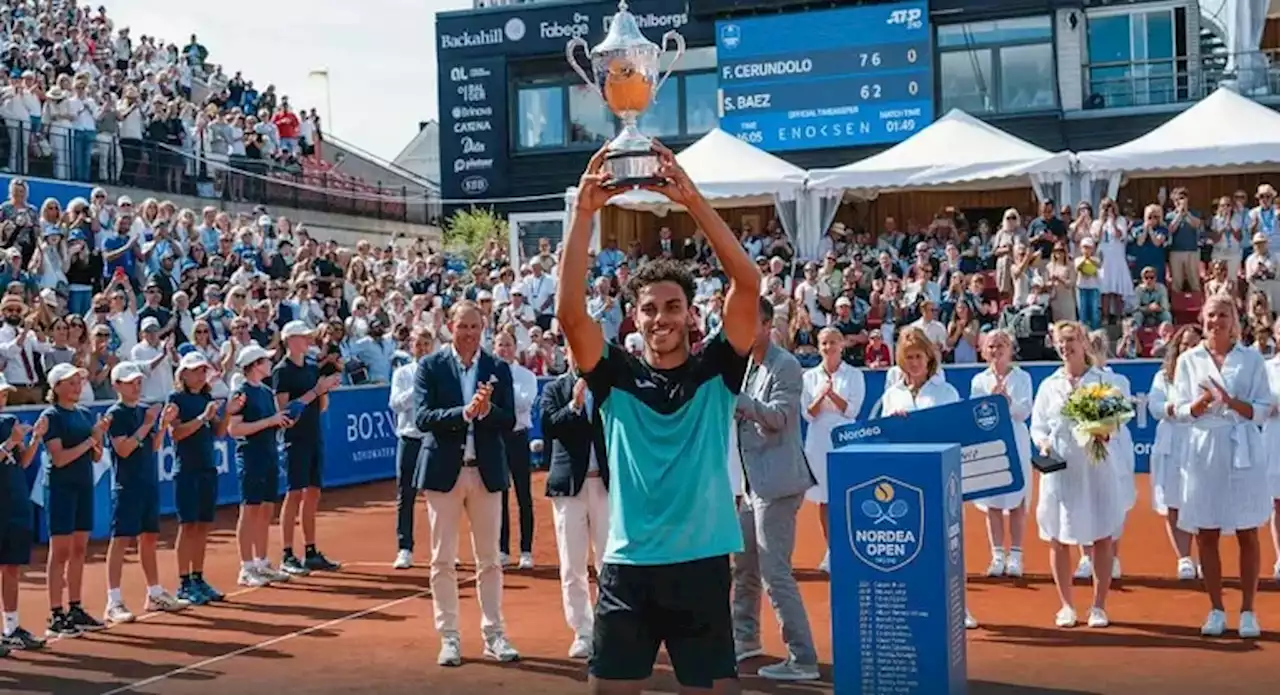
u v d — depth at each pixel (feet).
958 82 91.97
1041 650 27.63
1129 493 31.40
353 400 62.49
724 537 15.16
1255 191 83.30
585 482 28.07
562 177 100.99
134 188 79.36
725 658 15.17
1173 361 32.50
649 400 15.25
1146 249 70.13
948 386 32.65
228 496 55.57
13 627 30.66
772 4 93.30
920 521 21.86
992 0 90.17
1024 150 71.36
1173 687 24.50
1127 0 90.22
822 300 68.85
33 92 73.72
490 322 63.98
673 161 14.89
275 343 56.70
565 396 28.07
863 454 22.22
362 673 27.68
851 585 22.33
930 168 71.46
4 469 30.42
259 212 82.12
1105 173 69.46
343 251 78.79
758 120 93.86
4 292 55.21
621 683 15.20
